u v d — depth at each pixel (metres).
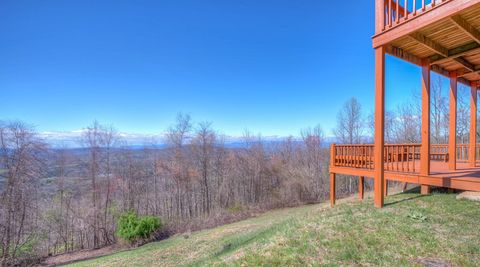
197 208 21.31
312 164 25.05
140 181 20.30
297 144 27.83
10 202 12.95
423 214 4.20
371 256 2.88
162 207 20.52
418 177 5.37
